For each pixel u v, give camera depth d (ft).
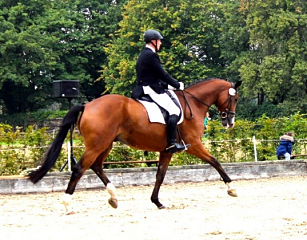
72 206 38.55
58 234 27.27
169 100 35.70
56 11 221.66
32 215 34.45
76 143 56.29
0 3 212.23
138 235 26.58
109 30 228.02
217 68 201.67
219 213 33.55
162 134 35.29
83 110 33.76
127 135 34.55
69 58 223.92
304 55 172.45
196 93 38.42
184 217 32.17
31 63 199.11
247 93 176.86
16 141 55.42
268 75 168.25
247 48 198.80
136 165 59.06
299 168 60.64
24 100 221.87
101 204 39.63
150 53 35.73
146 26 188.55
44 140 55.83
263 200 39.73
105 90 225.76
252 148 64.18
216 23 203.31
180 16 192.95
